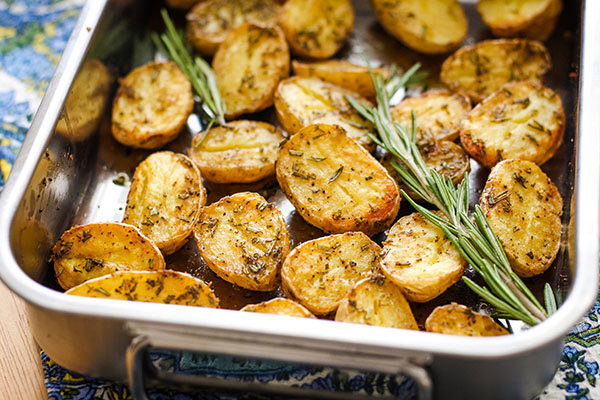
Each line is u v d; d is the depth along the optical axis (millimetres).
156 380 440
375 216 488
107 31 574
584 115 484
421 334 406
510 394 429
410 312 453
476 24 631
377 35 627
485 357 400
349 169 500
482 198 491
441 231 481
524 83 545
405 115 553
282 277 469
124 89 570
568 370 464
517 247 481
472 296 481
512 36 611
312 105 551
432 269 465
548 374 440
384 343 403
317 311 464
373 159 500
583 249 433
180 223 502
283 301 447
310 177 502
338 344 405
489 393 425
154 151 562
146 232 502
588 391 456
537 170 504
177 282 455
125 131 554
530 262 478
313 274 470
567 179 526
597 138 473
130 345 418
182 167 520
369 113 549
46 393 469
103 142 565
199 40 606
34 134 492
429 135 539
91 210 535
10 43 652
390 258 471
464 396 427
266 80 572
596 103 489
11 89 623
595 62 509
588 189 453
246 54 582
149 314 415
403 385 432
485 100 542
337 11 613
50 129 497
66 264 485
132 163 555
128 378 443
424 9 606
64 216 522
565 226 500
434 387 423
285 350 411
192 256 506
